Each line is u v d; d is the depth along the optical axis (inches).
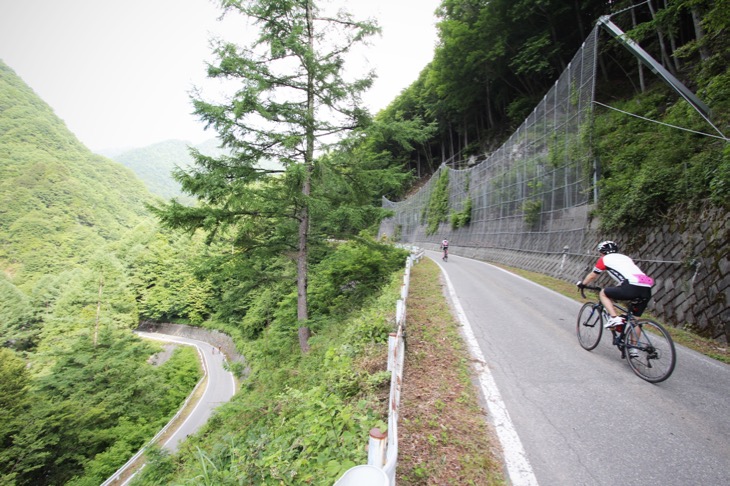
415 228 2060.8
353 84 416.5
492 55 1195.3
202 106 343.3
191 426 880.3
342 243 569.0
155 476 302.8
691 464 111.1
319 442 126.0
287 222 455.2
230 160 387.2
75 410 695.1
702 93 412.2
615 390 164.4
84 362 860.0
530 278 569.0
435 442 126.3
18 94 7273.6
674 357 160.7
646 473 107.9
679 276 304.7
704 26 310.7
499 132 1514.5
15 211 3651.6
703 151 335.3
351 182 457.4
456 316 309.3
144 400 863.1
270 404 257.3
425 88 1895.9
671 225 335.3
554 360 204.7
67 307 1505.9
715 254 272.4
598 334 212.5
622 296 183.8
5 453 558.6
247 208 376.8
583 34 1009.5
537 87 1305.4
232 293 486.3
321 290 565.0
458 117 1820.9
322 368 254.5
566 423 138.0
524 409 150.0
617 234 430.3
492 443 126.7
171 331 1914.4
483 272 654.5
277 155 403.5
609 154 527.8
